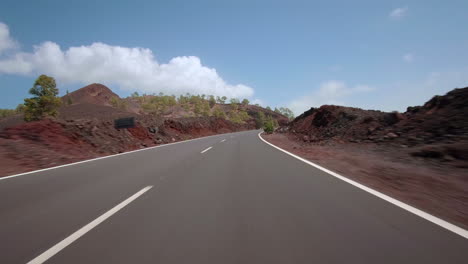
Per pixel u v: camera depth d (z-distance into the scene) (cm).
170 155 1118
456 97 1104
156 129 2462
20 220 350
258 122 12788
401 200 422
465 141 788
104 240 283
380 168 705
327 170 702
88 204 420
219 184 546
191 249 258
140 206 404
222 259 237
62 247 267
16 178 641
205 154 1138
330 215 349
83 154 1225
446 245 258
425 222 321
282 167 758
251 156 1040
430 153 795
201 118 5181
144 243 273
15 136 1130
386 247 255
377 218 336
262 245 264
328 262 228
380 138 1245
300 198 431
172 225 323
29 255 251
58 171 738
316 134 2305
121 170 746
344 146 1320
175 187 527
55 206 411
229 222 329
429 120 1110
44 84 5559
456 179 561
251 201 418
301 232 295
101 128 1641
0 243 280
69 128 1402
